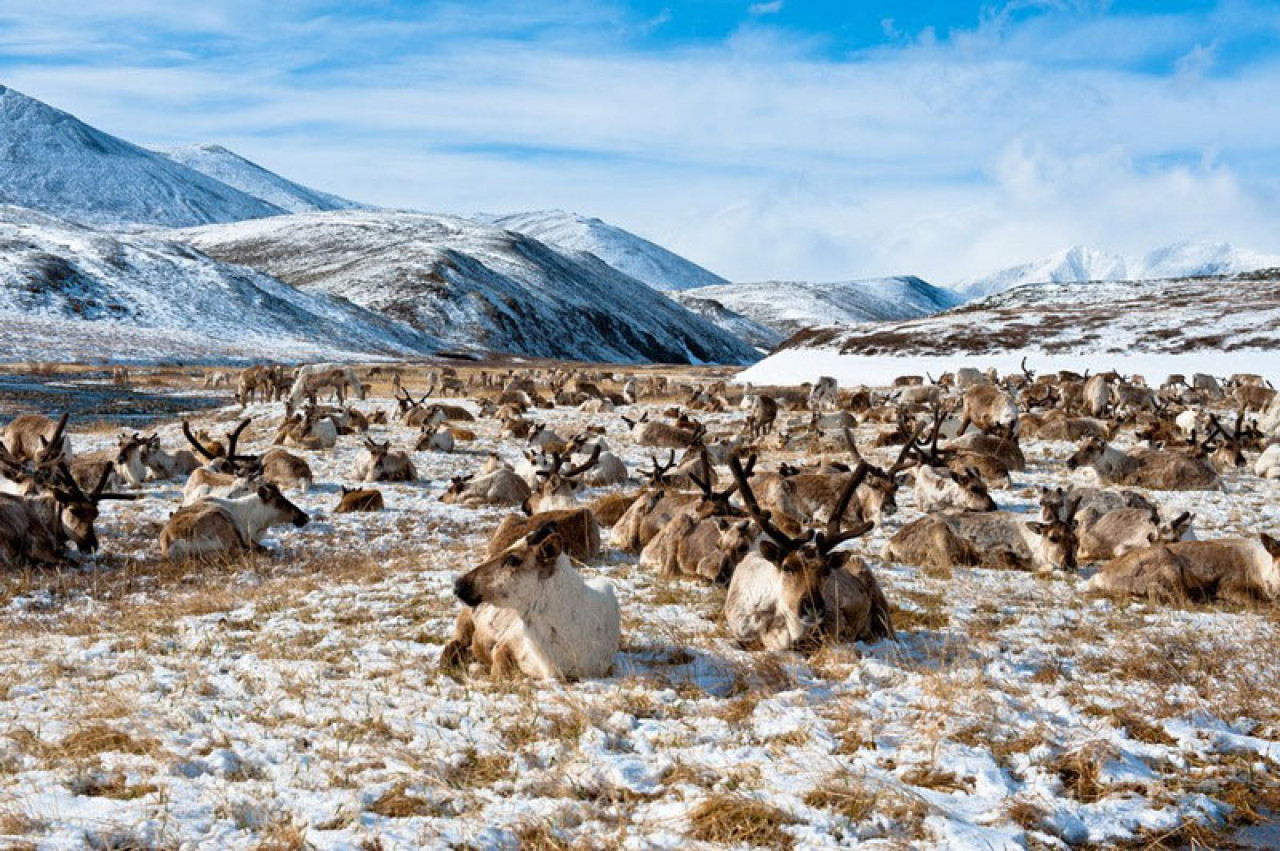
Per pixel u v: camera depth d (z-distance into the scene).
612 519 14.12
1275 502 16.81
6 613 10.27
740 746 5.95
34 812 4.94
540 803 5.21
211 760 5.68
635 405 42.44
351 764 5.68
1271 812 5.29
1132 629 8.69
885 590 10.26
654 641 8.17
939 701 6.60
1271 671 7.36
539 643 7.04
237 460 18.09
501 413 35.06
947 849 4.77
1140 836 5.02
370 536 15.03
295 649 8.34
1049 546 11.52
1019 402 36.31
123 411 42.53
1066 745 5.94
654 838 4.84
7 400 45.19
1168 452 19.05
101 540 14.40
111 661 8.03
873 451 24.00
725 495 11.21
